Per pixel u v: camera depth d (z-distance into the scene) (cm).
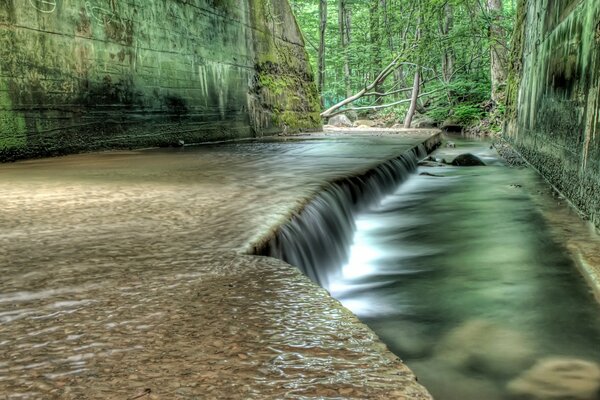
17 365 144
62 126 927
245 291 208
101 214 375
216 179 573
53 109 908
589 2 547
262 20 1708
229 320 176
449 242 518
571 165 638
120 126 1070
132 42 1101
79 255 265
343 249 483
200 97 1346
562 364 265
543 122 893
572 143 632
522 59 1315
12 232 319
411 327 320
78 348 155
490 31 2225
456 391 245
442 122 2600
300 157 870
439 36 2347
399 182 877
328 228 454
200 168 692
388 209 680
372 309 353
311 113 2002
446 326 320
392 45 2888
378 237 549
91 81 993
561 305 347
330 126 2522
